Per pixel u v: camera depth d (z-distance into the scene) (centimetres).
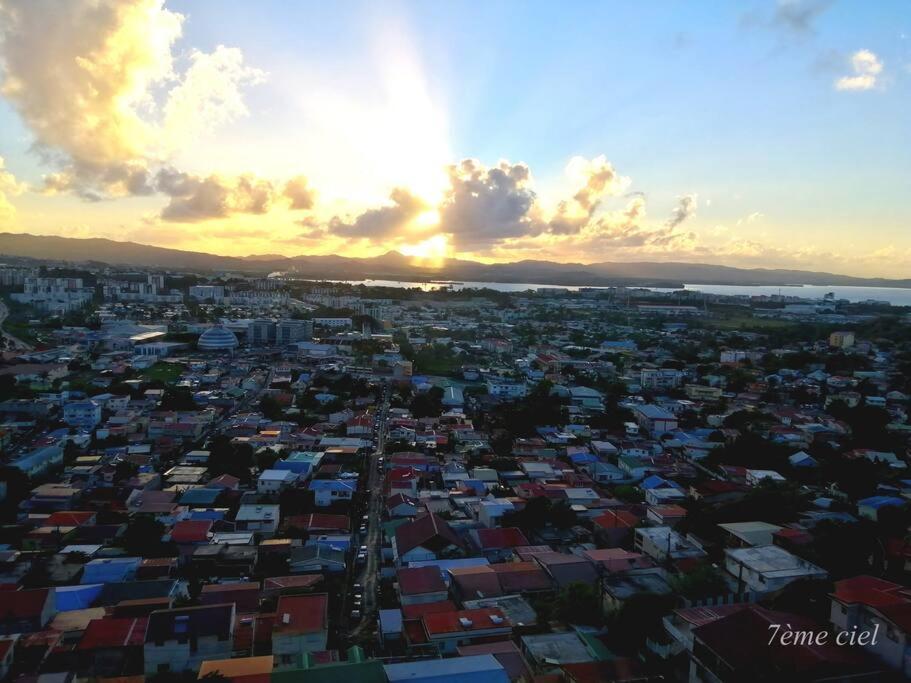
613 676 3447
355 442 9025
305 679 3309
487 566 5131
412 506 6625
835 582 4003
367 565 5575
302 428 9888
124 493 6750
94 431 9250
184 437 9250
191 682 3372
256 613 4403
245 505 6444
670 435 9850
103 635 3947
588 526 6297
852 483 7044
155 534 5694
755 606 3872
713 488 6956
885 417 10281
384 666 3453
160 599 4566
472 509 6569
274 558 5453
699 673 3291
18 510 6481
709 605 4097
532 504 6325
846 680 3048
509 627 4184
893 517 5591
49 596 4241
